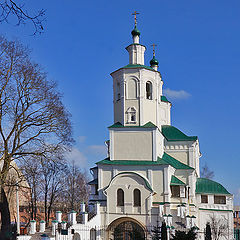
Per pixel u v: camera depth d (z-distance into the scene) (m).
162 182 52.31
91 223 49.25
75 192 81.44
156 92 57.47
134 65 57.59
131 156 54.28
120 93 56.75
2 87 35.84
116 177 52.31
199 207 60.72
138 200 51.28
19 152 37.47
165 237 38.81
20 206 77.06
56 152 38.53
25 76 36.72
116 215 51.34
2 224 36.44
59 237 41.19
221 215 59.66
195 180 62.75
